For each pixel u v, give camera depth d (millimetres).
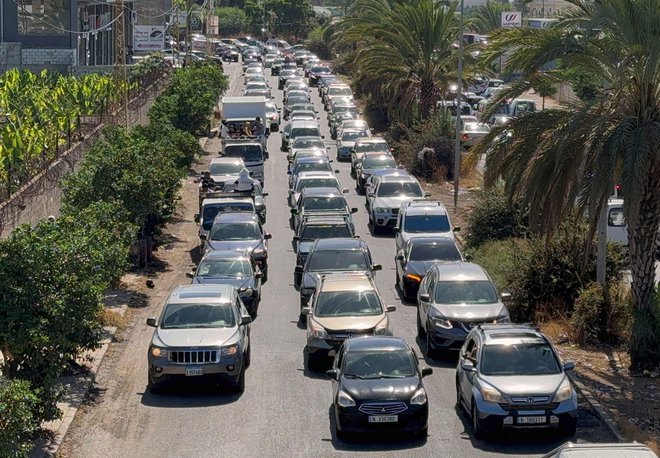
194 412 33094
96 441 30391
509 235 58000
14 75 87062
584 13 38062
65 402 33312
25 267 29844
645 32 34250
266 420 32219
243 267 46625
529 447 29516
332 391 34688
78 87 79938
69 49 118312
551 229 36750
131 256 55875
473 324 37938
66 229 34281
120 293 49781
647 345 36750
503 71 40750
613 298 41438
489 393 29688
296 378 36812
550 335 41781
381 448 29578
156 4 174125
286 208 75125
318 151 84438
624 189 33344
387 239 64062
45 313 29906
